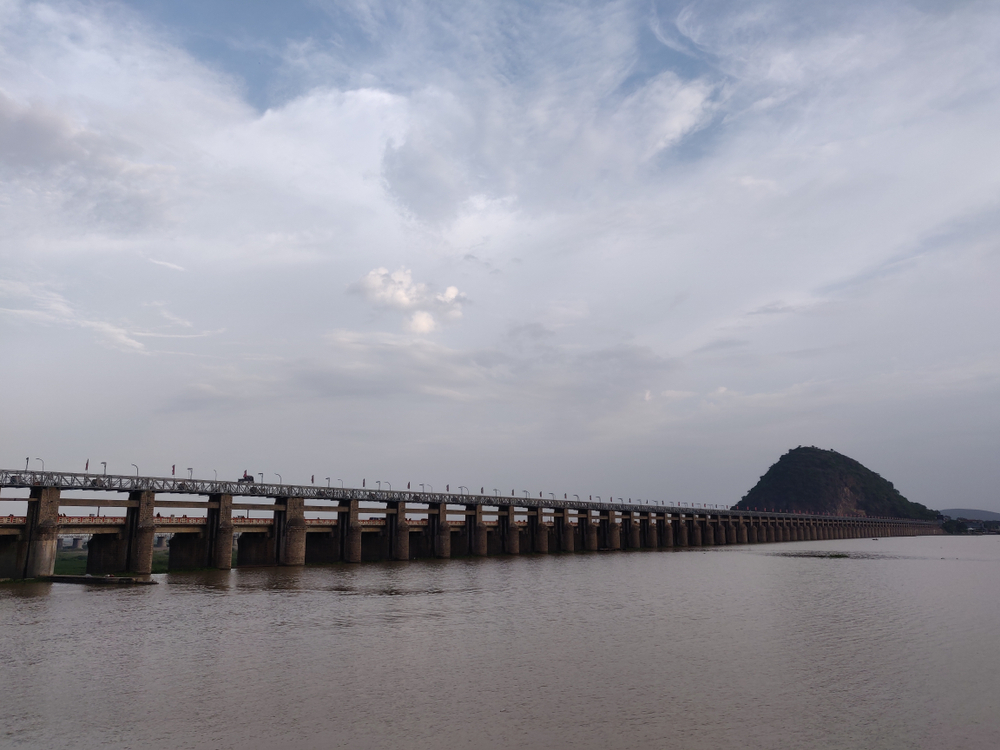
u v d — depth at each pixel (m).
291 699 45.47
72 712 42.47
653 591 105.00
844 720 42.16
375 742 38.03
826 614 82.00
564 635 67.50
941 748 37.75
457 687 48.66
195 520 126.44
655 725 41.06
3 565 102.81
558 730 40.16
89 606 80.81
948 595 101.81
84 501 108.88
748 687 49.19
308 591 97.88
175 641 62.34
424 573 129.88
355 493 154.00
